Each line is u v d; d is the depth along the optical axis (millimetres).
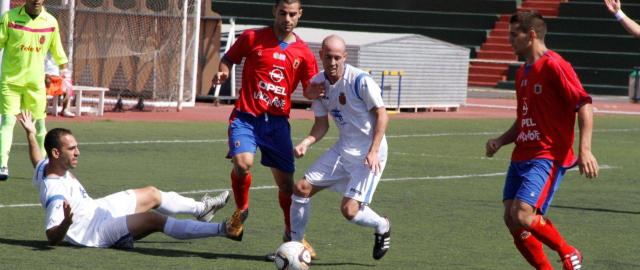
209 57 42438
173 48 38156
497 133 34594
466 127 36469
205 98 42500
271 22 70125
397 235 15289
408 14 69562
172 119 34375
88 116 33969
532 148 11688
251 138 13695
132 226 13234
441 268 13016
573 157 11734
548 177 11578
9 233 14094
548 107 11562
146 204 13672
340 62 12633
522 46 11680
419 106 42656
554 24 66312
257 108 13688
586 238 15648
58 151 13031
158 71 38312
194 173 21531
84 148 25141
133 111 36562
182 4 38125
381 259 13469
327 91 12844
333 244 14406
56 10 36719
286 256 11688
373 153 12445
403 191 20094
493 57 66625
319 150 27297
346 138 12930
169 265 12523
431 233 15586
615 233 16203
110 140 27188
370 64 40250
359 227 15820
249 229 15266
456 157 26781
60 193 13086
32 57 19359
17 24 19172
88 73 38125
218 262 12859
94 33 38062
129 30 38312
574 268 11938
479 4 68938
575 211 18359
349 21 70750
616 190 21406
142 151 25094
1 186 18547
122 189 18812
